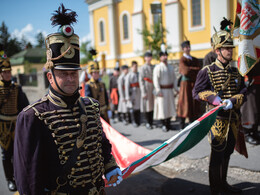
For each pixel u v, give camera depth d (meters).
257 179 3.40
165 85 6.10
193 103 5.86
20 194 1.41
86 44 20.66
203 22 16.17
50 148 1.47
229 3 14.27
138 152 3.01
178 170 4.00
